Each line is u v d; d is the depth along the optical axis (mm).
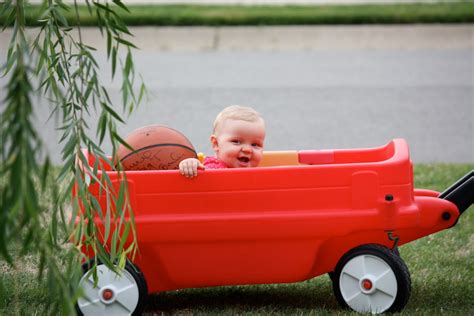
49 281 3092
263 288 5008
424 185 7117
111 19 3408
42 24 3639
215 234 4219
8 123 2787
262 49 13836
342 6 16219
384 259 4309
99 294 4277
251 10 15781
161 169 4488
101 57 12859
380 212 4250
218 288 5031
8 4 3246
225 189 4223
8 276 4930
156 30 14773
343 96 10875
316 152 5066
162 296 4906
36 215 2754
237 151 4625
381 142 8836
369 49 13766
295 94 10969
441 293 4742
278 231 4234
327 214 4242
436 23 15234
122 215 3635
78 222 3914
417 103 10508
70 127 3359
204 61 12969
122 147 4555
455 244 5711
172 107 10250
